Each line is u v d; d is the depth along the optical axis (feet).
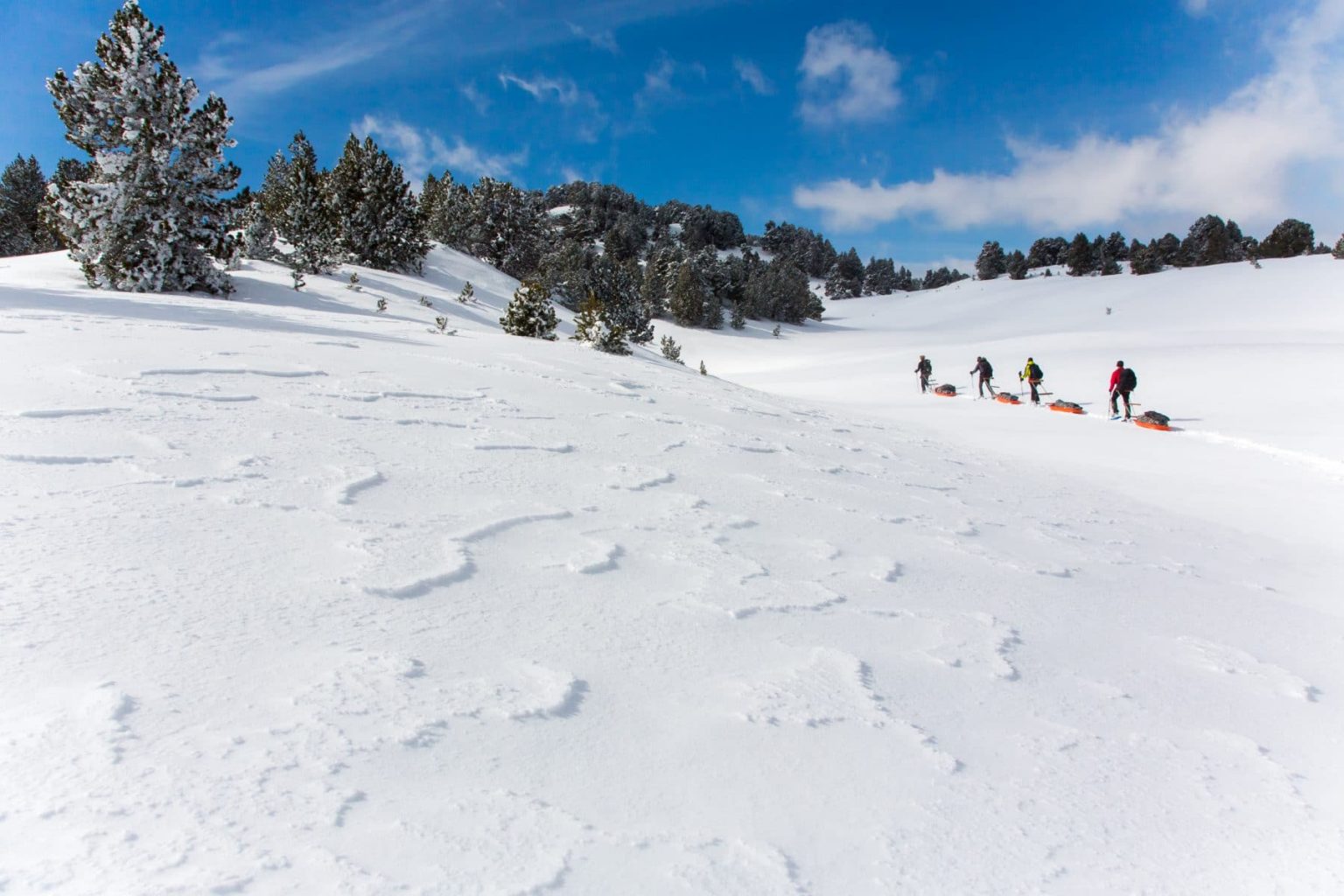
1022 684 10.03
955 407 77.97
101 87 83.82
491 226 243.40
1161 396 75.15
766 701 8.30
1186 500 33.32
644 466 20.71
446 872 4.98
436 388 27.86
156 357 25.05
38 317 33.06
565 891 4.99
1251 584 18.86
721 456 24.50
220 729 6.26
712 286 342.23
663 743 7.18
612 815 5.96
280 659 7.64
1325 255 315.58
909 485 25.94
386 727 6.64
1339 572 21.94
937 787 7.11
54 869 4.51
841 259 575.79
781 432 33.45
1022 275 458.91
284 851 4.93
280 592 9.29
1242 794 7.91
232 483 13.51
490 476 17.03
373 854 5.03
